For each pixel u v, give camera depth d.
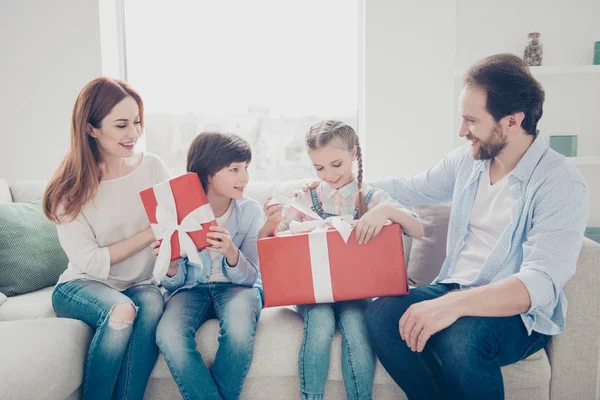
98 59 2.31
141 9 2.48
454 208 1.54
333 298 1.45
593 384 1.43
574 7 2.27
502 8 2.29
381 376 1.41
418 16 2.24
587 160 2.19
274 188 1.99
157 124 2.55
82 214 1.59
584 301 1.40
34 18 2.29
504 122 1.34
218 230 1.47
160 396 1.48
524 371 1.36
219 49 2.49
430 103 2.29
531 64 2.21
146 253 1.65
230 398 1.38
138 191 1.66
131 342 1.41
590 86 2.32
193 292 1.57
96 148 1.61
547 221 1.30
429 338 1.34
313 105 2.51
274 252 1.45
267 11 2.46
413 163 2.34
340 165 1.57
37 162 2.38
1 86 2.33
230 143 1.56
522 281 1.24
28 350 1.29
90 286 1.54
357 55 2.46
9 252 1.77
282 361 1.42
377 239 1.43
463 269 1.50
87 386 1.39
